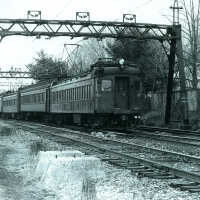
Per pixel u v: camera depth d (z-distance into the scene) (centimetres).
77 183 1036
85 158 1155
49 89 4159
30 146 1917
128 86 2797
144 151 1708
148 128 3120
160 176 1127
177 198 884
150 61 4619
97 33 3328
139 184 1034
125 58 4662
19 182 1086
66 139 2242
